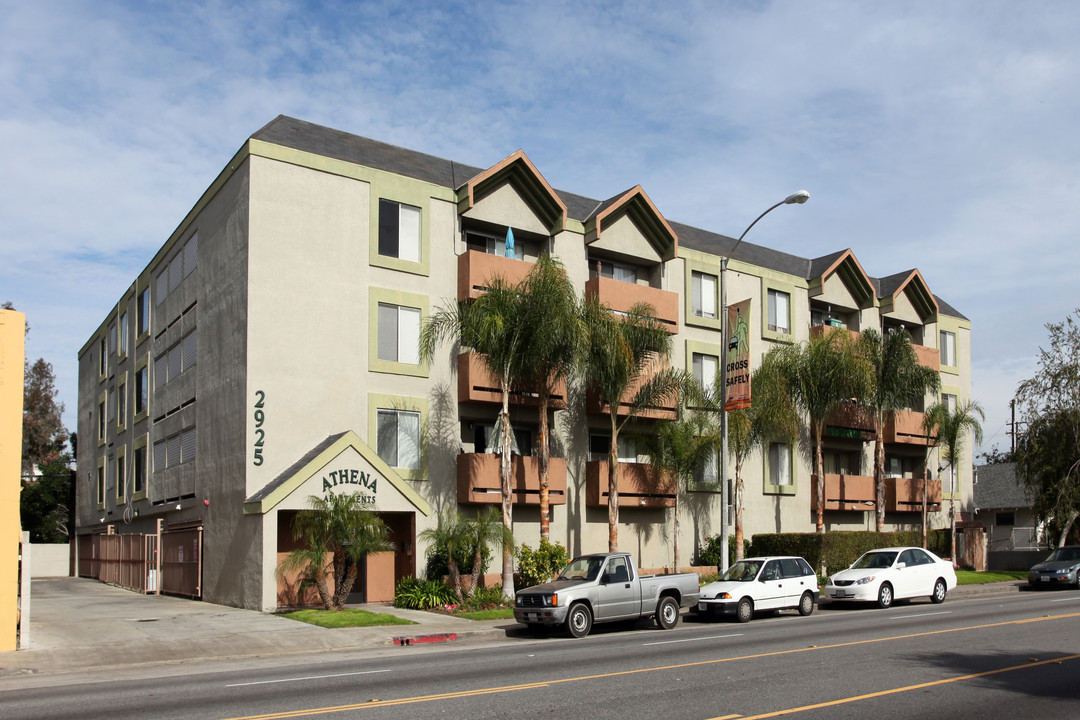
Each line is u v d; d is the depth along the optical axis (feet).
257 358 81.20
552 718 31.81
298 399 82.94
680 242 118.73
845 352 112.68
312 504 76.38
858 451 134.51
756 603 72.23
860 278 134.31
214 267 91.81
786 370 113.70
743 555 106.93
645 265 113.50
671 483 104.99
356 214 88.58
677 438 99.91
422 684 39.88
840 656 47.16
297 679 42.80
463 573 84.43
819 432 115.96
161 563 102.01
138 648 56.13
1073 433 129.59
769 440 113.09
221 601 83.66
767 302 124.57
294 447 82.23
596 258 108.37
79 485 166.91
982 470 186.50
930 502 137.08
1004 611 73.92
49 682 45.80
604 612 62.90
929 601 90.02
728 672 42.01
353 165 88.99
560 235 103.09
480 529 80.28
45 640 59.52
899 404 124.67
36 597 99.60
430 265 92.84
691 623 71.56
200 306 96.17
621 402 101.30
